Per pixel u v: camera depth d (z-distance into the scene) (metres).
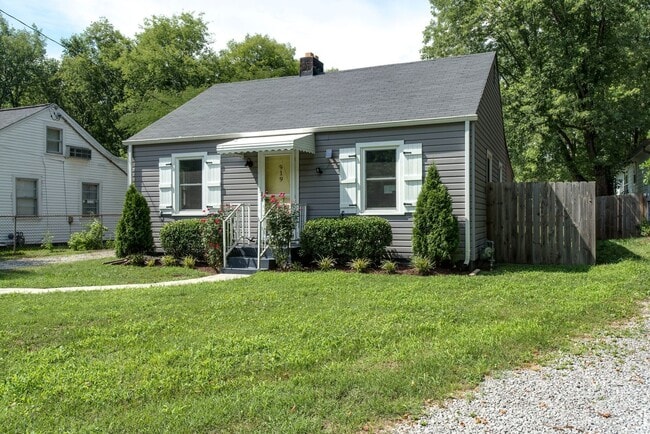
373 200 11.01
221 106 14.02
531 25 20.00
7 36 31.52
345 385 3.68
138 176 13.30
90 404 3.50
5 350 4.81
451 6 22.22
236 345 4.74
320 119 11.58
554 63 18.66
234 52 33.03
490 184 11.57
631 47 18.08
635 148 20.38
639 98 19.17
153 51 28.81
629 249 12.80
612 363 4.16
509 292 7.24
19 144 18.33
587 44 18.52
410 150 10.54
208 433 3.02
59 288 8.70
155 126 13.66
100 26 32.56
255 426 3.09
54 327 5.64
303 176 11.55
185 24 31.81
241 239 11.78
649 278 8.37
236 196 12.22
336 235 10.33
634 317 5.74
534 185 11.16
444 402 3.42
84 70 31.20
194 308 6.48
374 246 10.17
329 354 4.46
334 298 7.02
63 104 33.06
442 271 9.83
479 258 10.75
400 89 12.08
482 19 20.91
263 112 12.85
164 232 11.85
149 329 5.44
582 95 19.22
